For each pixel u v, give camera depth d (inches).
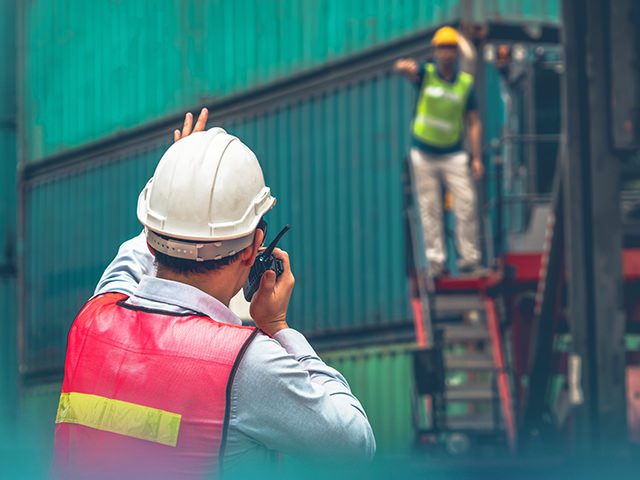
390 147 703.7
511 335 574.2
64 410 93.1
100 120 933.8
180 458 88.0
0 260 1018.1
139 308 93.7
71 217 962.1
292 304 753.6
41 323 982.4
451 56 527.2
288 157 768.9
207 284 94.6
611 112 431.8
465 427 511.2
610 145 438.0
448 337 528.7
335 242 730.8
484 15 637.3
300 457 91.0
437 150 530.6
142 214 95.4
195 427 88.0
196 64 845.8
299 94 763.4
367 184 716.0
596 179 440.1
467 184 529.7
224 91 822.5
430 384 489.1
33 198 1008.2
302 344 98.0
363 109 721.6
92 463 89.7
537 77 682.2
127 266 108.4
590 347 442.0
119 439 89.3
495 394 518.9
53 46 993.5
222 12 830.5
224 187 93.5
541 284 498.3
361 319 709.9
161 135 872.9
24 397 989.8
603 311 439.8
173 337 90.7
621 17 430.6
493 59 716.7
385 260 700.7
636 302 535.8
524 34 644.7
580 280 445.4
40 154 999.6
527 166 688.4
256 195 95.6
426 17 680.4
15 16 1048.8
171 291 93.8
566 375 572.7
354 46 727.1
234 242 93.5
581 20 446.0
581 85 447.2
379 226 706.2
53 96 992.2
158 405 88.8
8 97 1039.0
